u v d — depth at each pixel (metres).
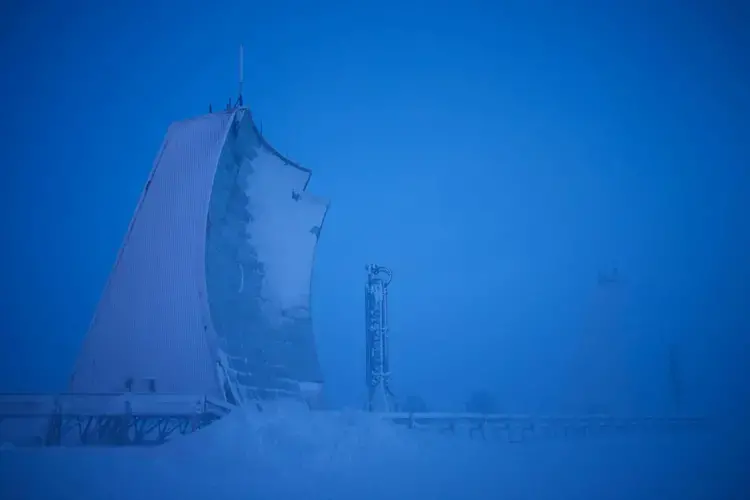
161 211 65.69
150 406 49.19
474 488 29.62
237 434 42.88
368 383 68.12
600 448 50.34
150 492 28.09
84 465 35.09
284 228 81.81
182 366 61.12
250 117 69.75
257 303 74.62
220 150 65.75
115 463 36.09
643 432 72.00
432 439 51.47
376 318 69.19
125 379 61.72
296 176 82.50
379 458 40.25
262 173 76.31
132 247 65.25
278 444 41.97
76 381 62.34
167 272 63.69
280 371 77.19
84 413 48.34
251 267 74.12
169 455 38.72
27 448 43.97
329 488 29.12
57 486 29.39
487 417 63.59
